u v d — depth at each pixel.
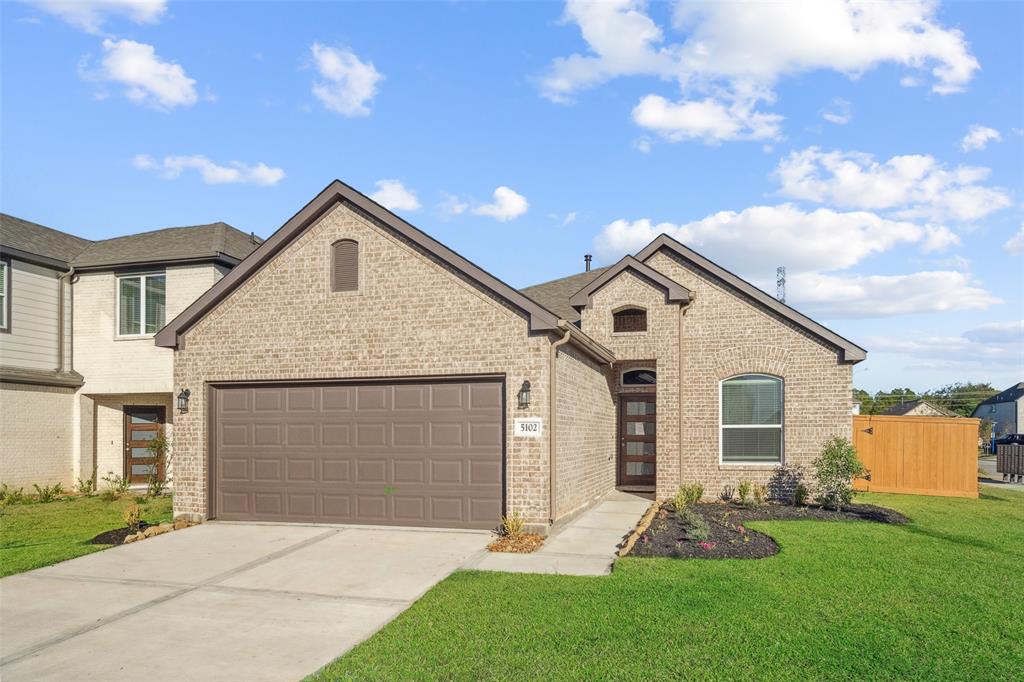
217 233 20.31
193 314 13.87
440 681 6.12
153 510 15.91
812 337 16.81
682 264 17.81
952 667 6.34
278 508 13.55
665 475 16.92
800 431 16.77
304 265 13.55
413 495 12.88
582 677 6.15
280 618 7.97
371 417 13.18
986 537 11.99
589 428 15.68
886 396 80.88
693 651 6.66
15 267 18.53
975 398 84.94
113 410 20.53
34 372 18.69
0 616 8.15
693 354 17.53
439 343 12.72
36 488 17.78
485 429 12.59
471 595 8.52
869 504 16.05
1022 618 7.57
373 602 8.49
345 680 6.17
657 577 9.12
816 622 7.41
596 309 17.70
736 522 13.26
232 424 13.92
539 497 12.03
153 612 8.24
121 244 21.11
